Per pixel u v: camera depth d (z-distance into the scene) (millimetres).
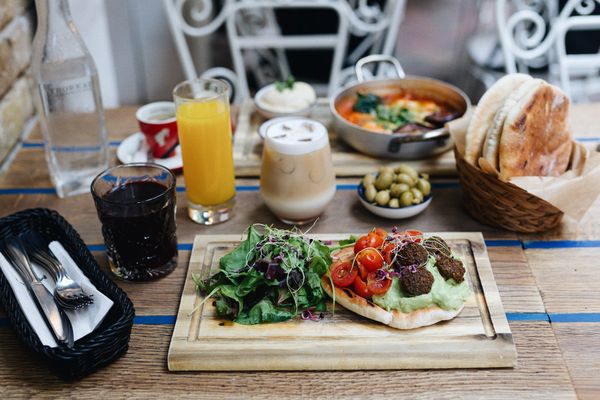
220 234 1138
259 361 863
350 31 2684
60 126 1250
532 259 1070
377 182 1163
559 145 1123
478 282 994
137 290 1015
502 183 1048
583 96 2789
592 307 966
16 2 1451
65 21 1188
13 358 890
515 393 827
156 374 868
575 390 830
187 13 2629
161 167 1020
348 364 863
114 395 834
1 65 1357
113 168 1011
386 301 898
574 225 1156
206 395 834
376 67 2688
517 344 899
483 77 2820
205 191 1140
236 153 1377
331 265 961
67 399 828
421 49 3207
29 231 1046
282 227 1150
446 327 903
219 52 2898
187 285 1002
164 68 2455
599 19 1999
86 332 861
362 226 1153
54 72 1193
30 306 893
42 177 1335
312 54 2781
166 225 1002
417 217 1181
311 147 1067
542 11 2652
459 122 1186
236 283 934
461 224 1160
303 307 934
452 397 822
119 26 2184
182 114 1090
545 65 2787
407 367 867
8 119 1393
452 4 3549
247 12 2674
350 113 1488
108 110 1604
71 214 1210
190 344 882
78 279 944
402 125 1397
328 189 1119
